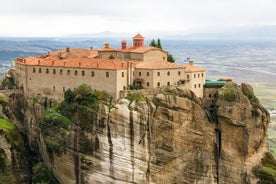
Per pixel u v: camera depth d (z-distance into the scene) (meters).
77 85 147.75
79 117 138.75
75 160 140.00
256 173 143.62
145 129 135.75
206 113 147.25
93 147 137.38
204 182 144.75
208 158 144.88
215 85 153.50
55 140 142.00
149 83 144.00
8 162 150.62
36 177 149.50
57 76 152.12
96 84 143.25
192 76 150.25
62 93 151.50
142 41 177.75
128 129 135.38
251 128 143.50
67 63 150.62
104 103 138.88
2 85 178.00
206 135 144.75
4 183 147.62
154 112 137.25
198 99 145.88
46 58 168.50
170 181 140.38
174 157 139.50
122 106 135.75
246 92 150.50
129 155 136.00
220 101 144.62
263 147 148.12
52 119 143.25
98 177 138.38
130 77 144.62
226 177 145.62
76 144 139.12
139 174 136.62
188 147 141.50
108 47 176.88
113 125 135.75
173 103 139.38
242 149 144.62
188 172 142.25
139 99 136.75
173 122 138.75
